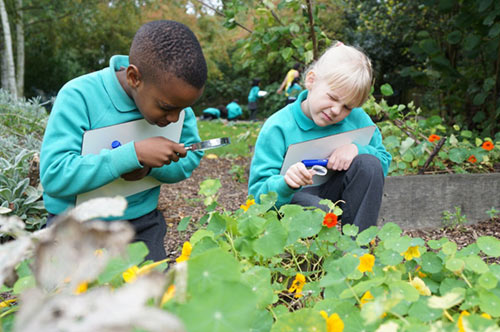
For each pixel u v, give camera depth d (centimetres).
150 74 137
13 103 393
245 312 55
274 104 1814
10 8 1236
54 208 164
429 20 525
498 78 416
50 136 156
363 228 158
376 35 1066
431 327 71
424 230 262
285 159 174
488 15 367
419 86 1137
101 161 148
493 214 266
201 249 97
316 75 178
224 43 1852
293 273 115
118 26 1730
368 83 172
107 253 64
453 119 489
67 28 1587
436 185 264
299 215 118
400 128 346
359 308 88
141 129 161
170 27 138
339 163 173
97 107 162
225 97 2330
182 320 55
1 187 246
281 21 357
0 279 59
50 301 53
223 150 637
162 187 405
